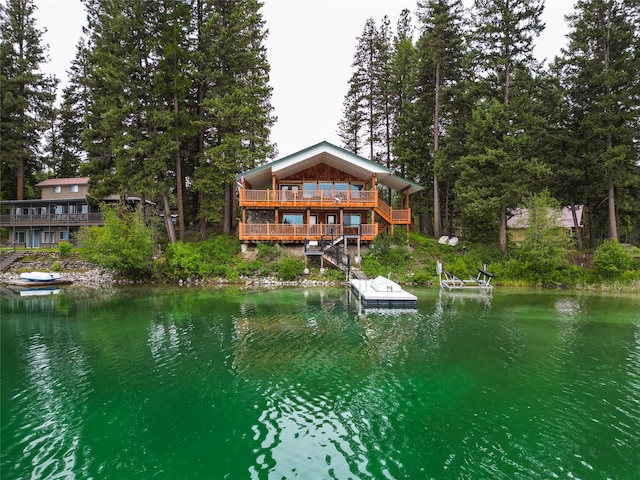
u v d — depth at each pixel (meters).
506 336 12.02
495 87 26.42
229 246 27.33
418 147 32.81
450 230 38.31
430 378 8.61
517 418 6.79
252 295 19.58
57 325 13.65
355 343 11.25
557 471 5.25
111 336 12.17
